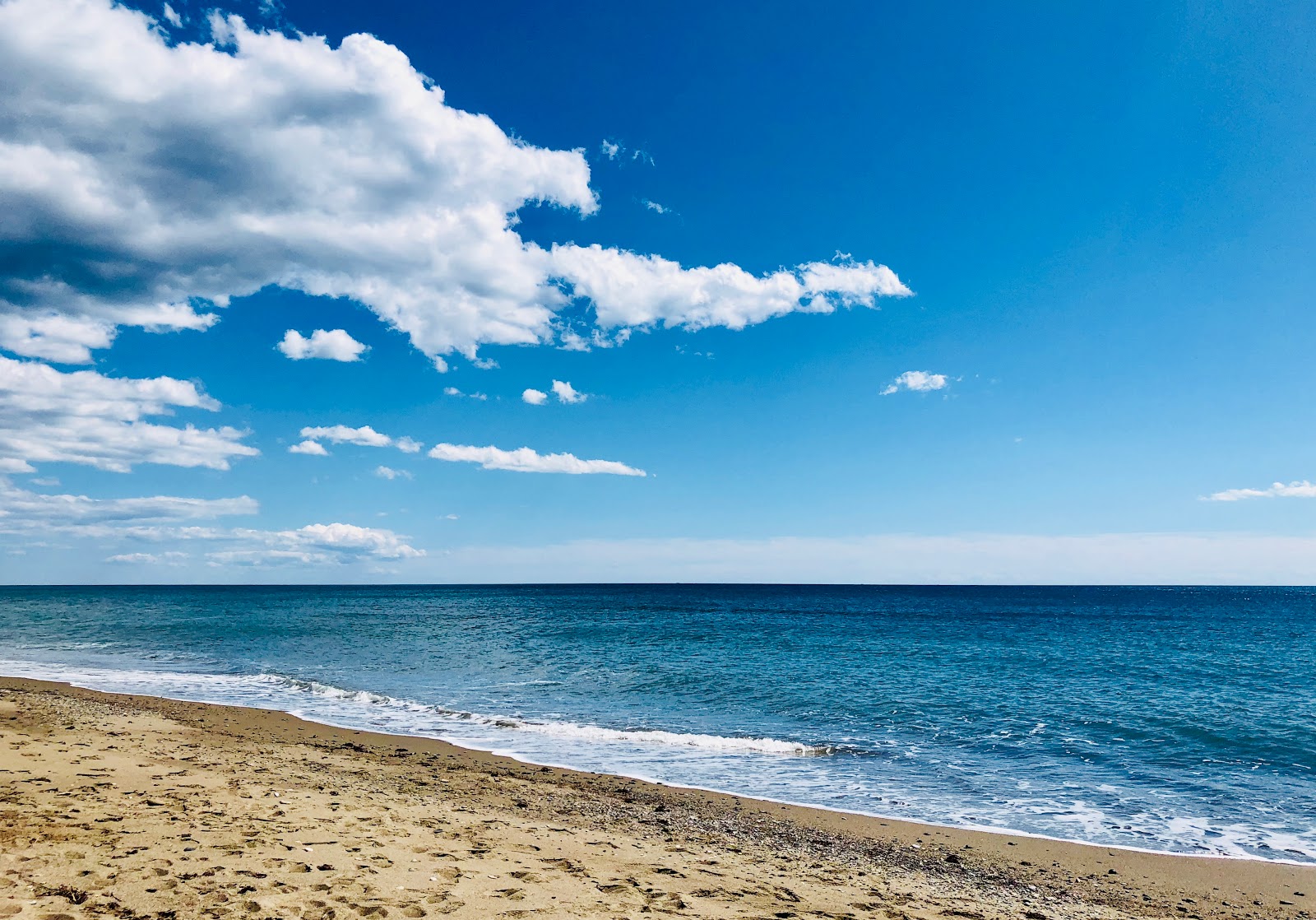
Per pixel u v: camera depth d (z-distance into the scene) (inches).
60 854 272.8
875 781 599.8
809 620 2935.5
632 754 676.1
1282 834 478.3
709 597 6181.1
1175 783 597.9
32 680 1023.0
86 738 538.0
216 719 740.7
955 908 335.3
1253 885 394.6
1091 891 381.4
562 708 912.3
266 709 845.2
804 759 670.5
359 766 552.7
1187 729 796.6
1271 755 687.1
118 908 232.2
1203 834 477.7
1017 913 339.0
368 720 798.5
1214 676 1259.2
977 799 553.6
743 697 1001.5
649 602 4911.4
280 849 307.3
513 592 7780.5
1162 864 424.8
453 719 816.3
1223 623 2878.9
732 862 374.0
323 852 311.0
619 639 1945.1
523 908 268.8
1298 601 5565.9
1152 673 1289.4
